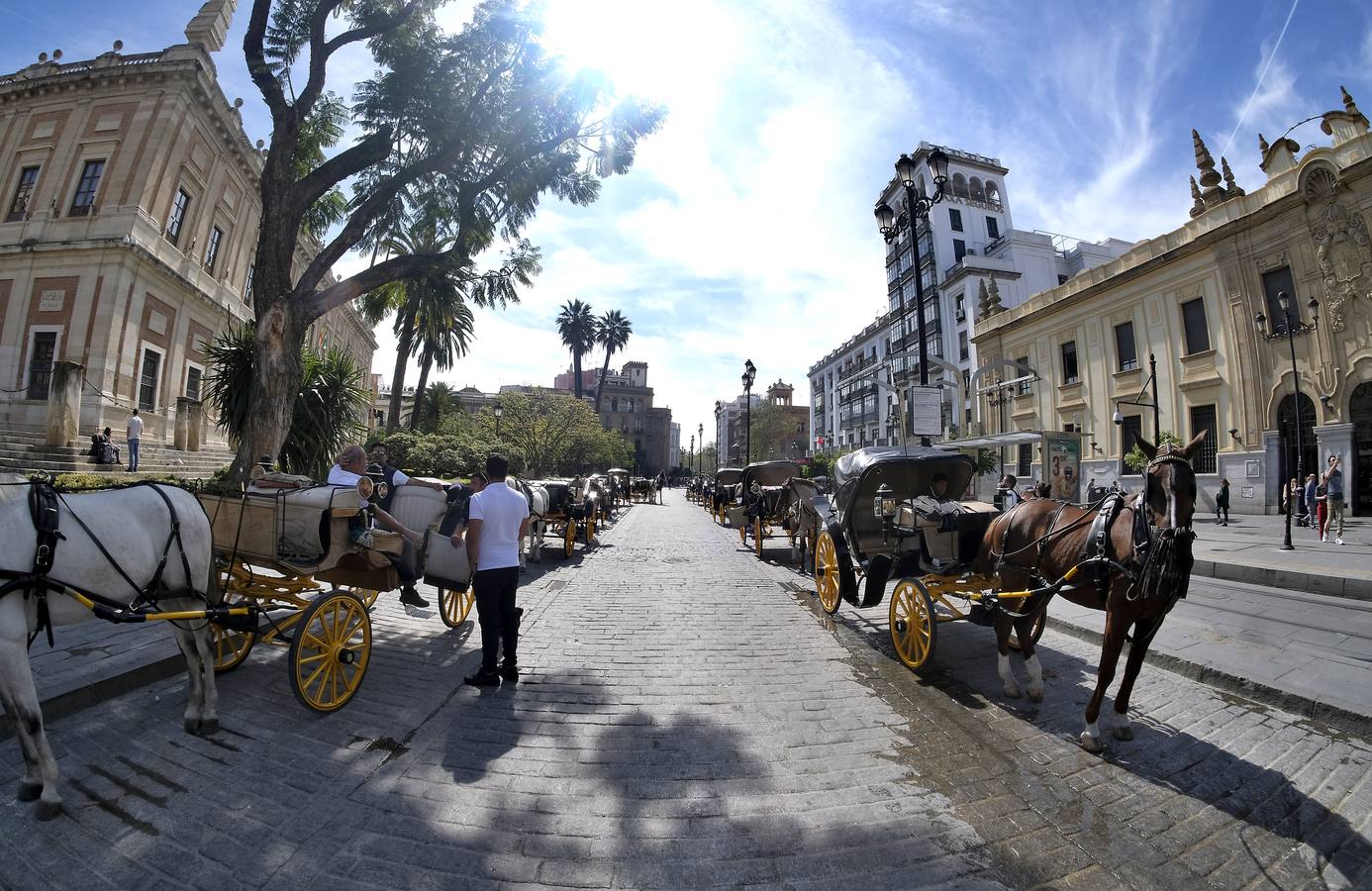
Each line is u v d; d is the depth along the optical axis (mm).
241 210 26531
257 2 10039
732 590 9312
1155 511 3840
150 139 21312
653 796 3293
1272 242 18719
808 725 4277
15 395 19641
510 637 5039
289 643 4176
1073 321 26000
